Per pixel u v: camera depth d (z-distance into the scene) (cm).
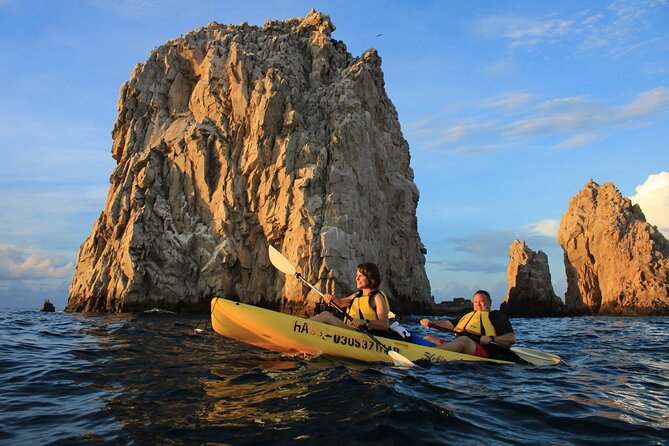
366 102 3344
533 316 4053
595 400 466
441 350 690
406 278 3541
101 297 2744
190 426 357
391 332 720
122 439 329
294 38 3625
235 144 3070
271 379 516
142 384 502
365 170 3094
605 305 4134
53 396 454
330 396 438
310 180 2800
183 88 3441
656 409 436
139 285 2695
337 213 2786
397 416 377
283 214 2761
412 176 4072
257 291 2817
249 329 652
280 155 2903
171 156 3072
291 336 650
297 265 2580
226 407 407
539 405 438
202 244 2831
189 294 2761
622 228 4150
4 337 994
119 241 2848
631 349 1008
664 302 3775
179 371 571
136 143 3262
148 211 2867
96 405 418
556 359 749
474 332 753
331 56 3622
